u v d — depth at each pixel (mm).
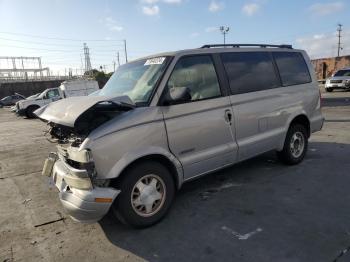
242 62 5020
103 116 3855
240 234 3652
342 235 3492
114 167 3588
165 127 3961
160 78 4059
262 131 5207
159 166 3959
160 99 3971
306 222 3814
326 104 15945
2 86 53469
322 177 5258
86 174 3473
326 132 8852
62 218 4449
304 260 3094
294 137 5844
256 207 4309
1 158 8547
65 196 3703
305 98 5957
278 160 6180
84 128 3787
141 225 3871
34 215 4605
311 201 4387
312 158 6328
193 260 3236
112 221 4199
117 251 3510
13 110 26797
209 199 4664
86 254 3498
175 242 3590
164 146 3977
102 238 3803
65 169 3934
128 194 3729
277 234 3592
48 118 3896
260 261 3127
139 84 4289
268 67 5422
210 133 4438
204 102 4363
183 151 4172
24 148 9867
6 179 6492
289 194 4664
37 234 4027
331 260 3070
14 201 5223
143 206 3887
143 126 3785
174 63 4195
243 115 4855
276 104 5391
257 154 5191
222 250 3363
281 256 3182
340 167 5707
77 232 4004
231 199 4617
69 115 3570
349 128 9297
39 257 3504
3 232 4133
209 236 3658
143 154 3770
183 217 4160
